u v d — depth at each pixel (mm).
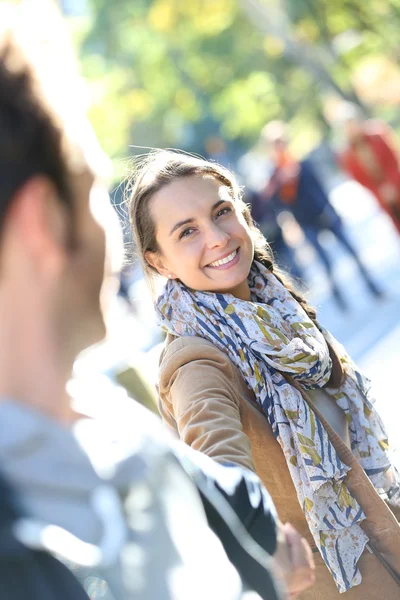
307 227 13305
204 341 3109
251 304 3230
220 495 1732
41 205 1175
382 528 3045
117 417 1368
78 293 1230
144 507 1221
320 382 3271
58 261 1200
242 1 28219
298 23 27938
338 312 12828
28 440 1130
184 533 1271
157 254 3340
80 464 1156
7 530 1064
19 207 1161
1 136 1139
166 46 36219
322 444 3064
